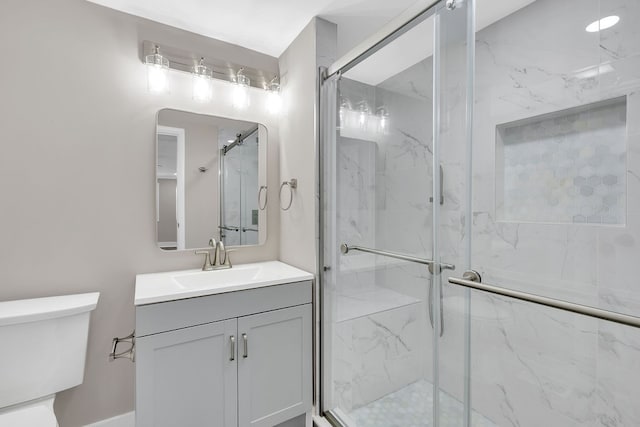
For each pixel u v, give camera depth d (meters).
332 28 1.78
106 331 1.61
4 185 1.40
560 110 1.26
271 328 1.57
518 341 1.15
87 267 1.57
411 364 1.29
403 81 1.29
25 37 1.44
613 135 1.13
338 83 1.64
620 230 1.08
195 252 1.86
